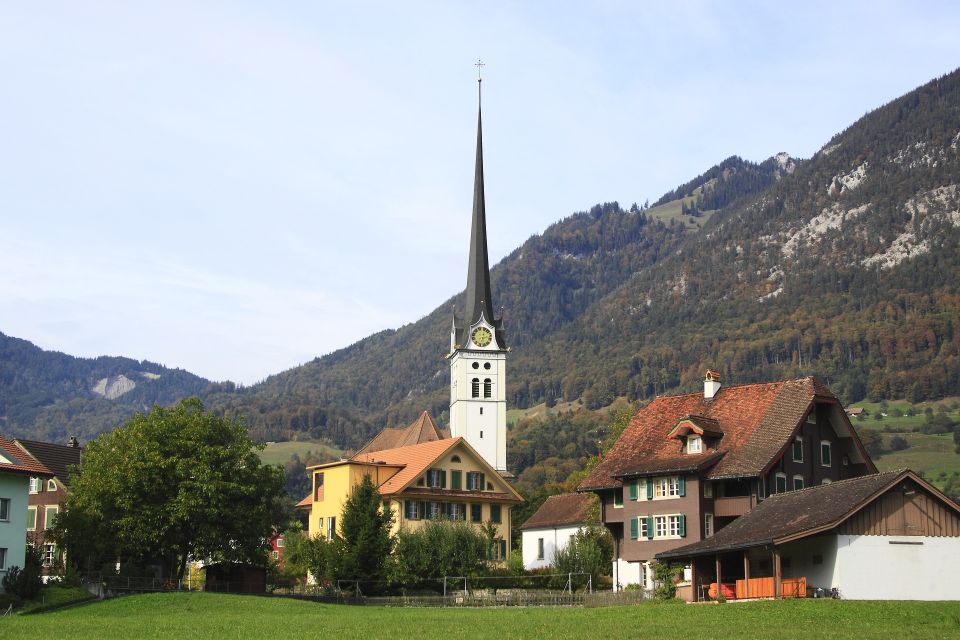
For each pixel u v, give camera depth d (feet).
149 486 280.92
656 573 239.09
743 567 231.71
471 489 334.03
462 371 569.23
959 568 206.90
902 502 206.18
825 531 196.95
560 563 295.69
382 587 281.54
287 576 356.38
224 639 158.40
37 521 345.72
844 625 165.27
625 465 278.26
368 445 560.61
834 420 273.33
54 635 166.91
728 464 259.19
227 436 298.35
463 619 193.57
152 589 274.98
